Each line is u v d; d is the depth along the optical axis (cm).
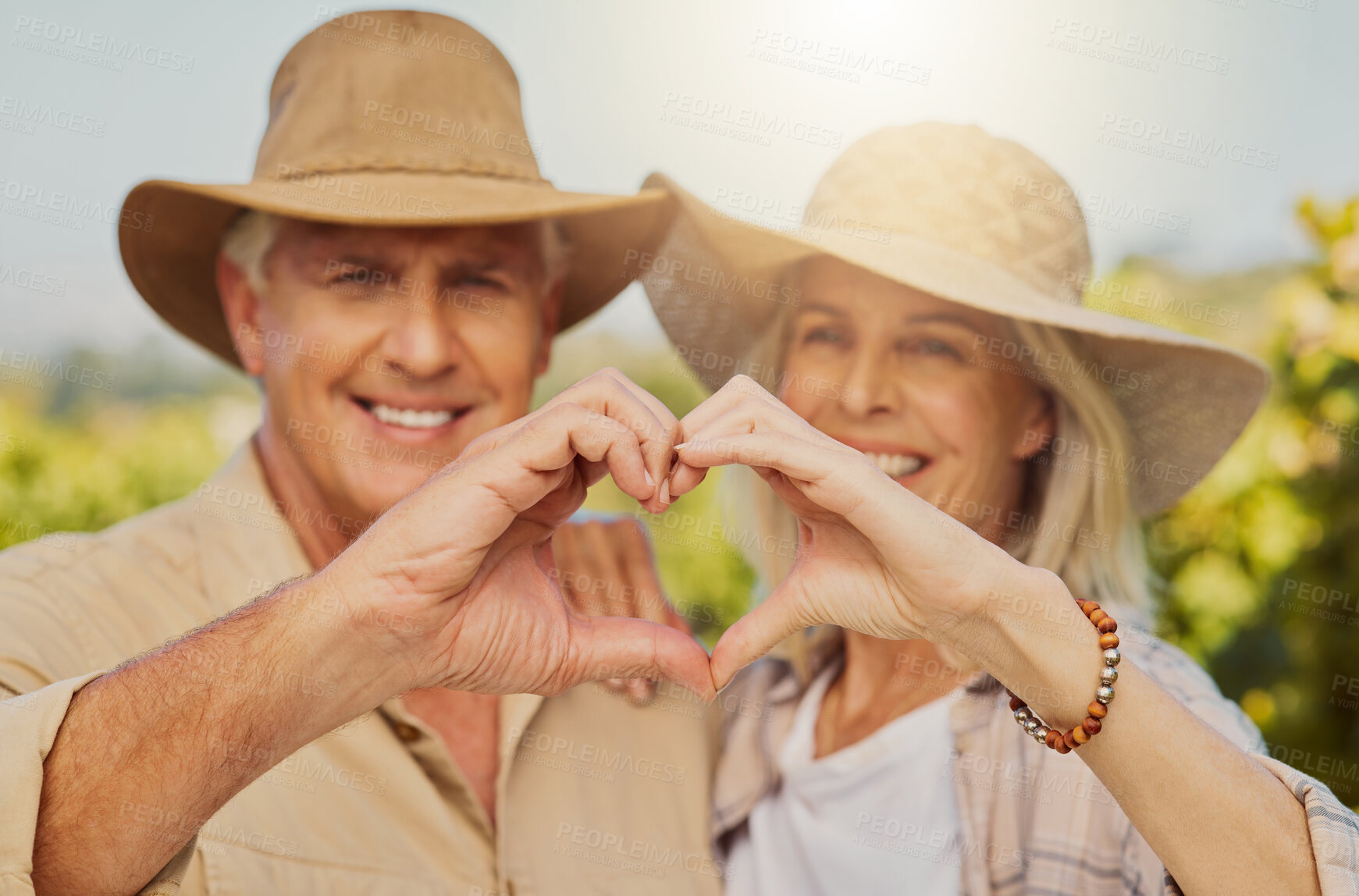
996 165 160
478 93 162
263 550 151
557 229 179
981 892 134
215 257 173
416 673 89
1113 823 128
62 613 133
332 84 156
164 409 338
